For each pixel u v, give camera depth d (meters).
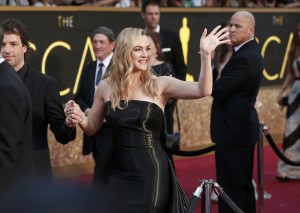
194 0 24.25
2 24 11.45
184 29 22.11
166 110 16.19
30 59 18.56
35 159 11.44
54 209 10.93
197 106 23.33
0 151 9.66
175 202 11.08
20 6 18.31
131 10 20.75
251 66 14.87
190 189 19.34
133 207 10.92
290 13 25.47
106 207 11.12
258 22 24.28
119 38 11.24
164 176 11.05
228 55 17.95
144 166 10.98
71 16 19.39
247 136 15.06
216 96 15.10
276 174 21.52
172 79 11.37
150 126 11.15
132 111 11.07
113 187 11.09
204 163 22.67
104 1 21.41
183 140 23.00
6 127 9.72
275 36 25.02
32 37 18.59
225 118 15.22
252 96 15.13
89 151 16.02
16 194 9.95
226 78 14.94
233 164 15.19
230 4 25.06
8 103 9.75
